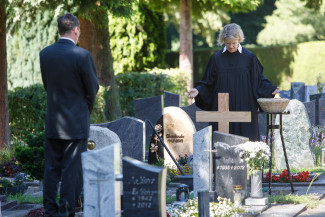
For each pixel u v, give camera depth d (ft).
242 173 21.11
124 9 39.65
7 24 57.67
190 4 77.00
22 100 47.62
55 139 17.56
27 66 72.38
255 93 24.56
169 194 24.89
